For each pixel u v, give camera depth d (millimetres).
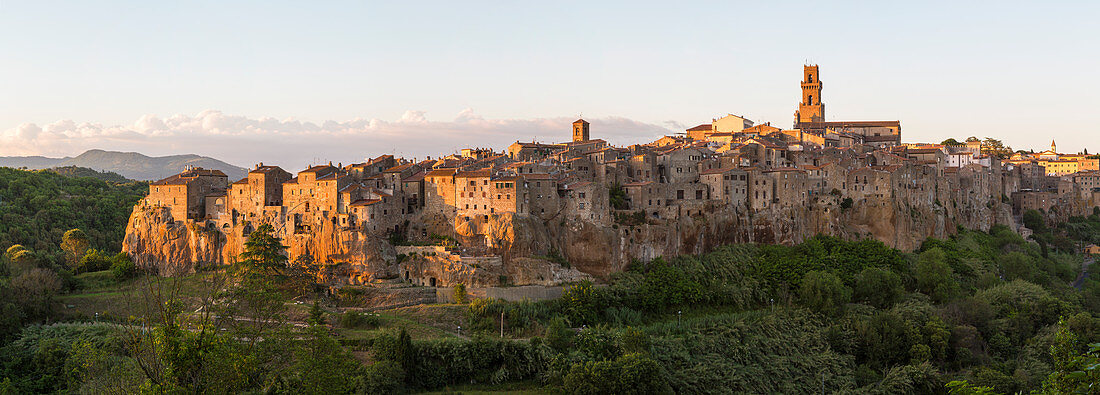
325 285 165125
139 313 103062
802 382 142375
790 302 170500
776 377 141875
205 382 74562
